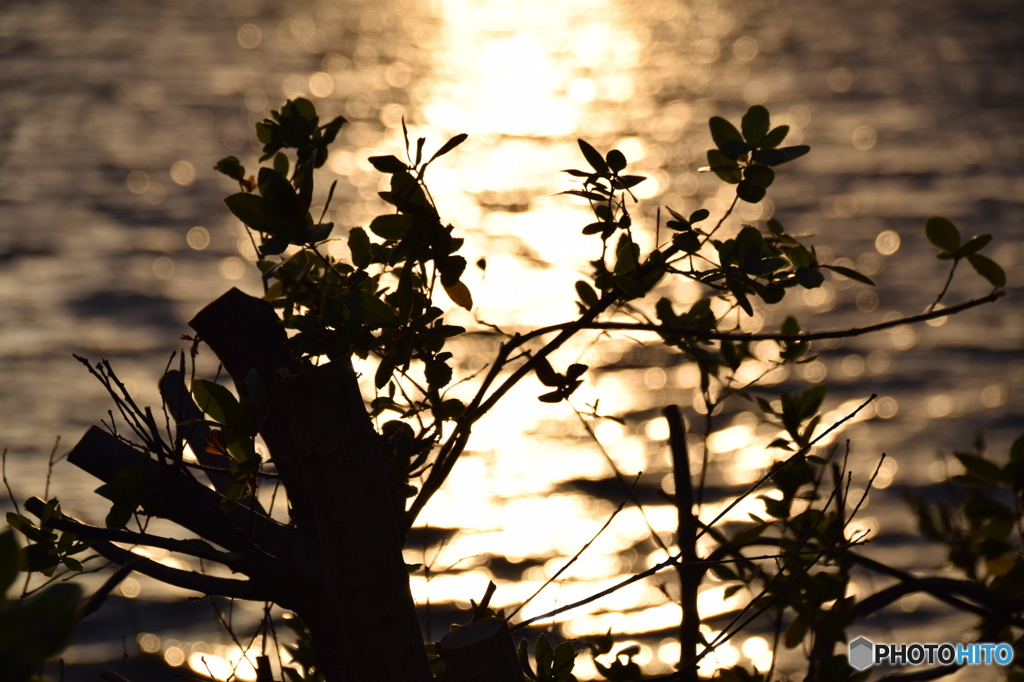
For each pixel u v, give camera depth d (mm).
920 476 15438
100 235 30312
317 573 1876
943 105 54469
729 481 14773
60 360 19922
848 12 101312
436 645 1956
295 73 69688
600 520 13391
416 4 124438
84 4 92938
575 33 101438
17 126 46938
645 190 36688
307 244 1945
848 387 19891
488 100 64500
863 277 2109
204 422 1807
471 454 15938
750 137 2045
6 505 12492
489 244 30453
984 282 25609
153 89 58906
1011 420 17859
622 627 9938
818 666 2387
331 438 1616
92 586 7086
